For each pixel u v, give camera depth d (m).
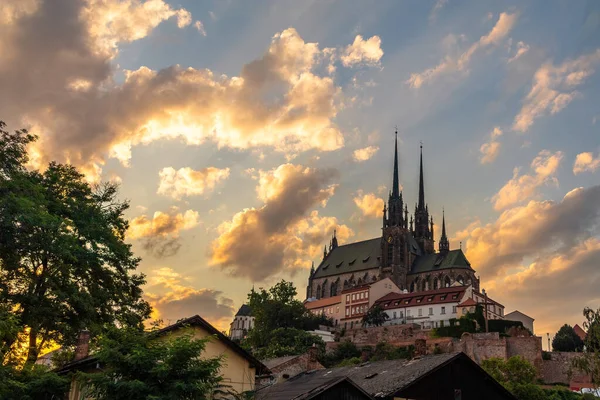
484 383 58.12
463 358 57.25
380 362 62.91
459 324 176.12
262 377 60.62
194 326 50.88
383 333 182.00
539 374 139.62
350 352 171.75
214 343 51.94
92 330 62.34
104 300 68.69
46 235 59.81
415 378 52.75
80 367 48.38
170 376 37.78
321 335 190.12
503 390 58.47
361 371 60.81
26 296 61.59
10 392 42.88
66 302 64.31
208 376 38.38
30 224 57.41
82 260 66.31
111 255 70.81
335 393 49.09
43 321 62.19
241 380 52.34
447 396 55.50
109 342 39.59
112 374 38.09
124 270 72.62
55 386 45.03
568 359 137.88
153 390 37.00
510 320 190.12
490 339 149.62
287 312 191.88
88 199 72.50
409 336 177.38
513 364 121.69
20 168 61.00
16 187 57.97
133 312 73.38
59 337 65.81
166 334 47.59
